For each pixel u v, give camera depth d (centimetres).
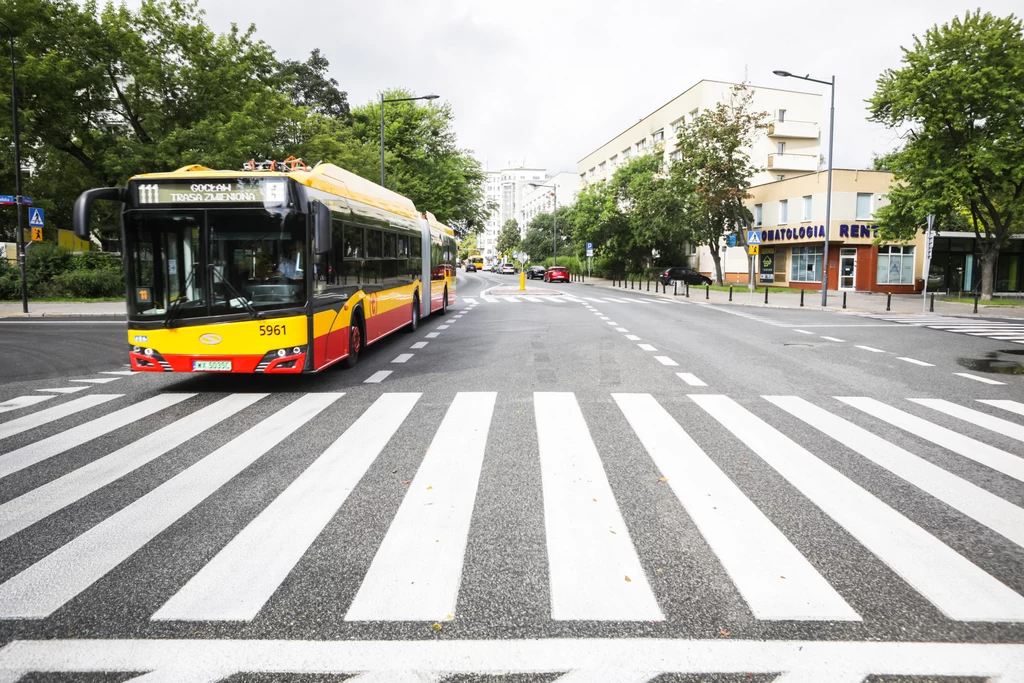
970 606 317
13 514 440
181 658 275
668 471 527
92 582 343
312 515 434
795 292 4009
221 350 832
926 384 932
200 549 382
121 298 2783
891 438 632
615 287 4841
